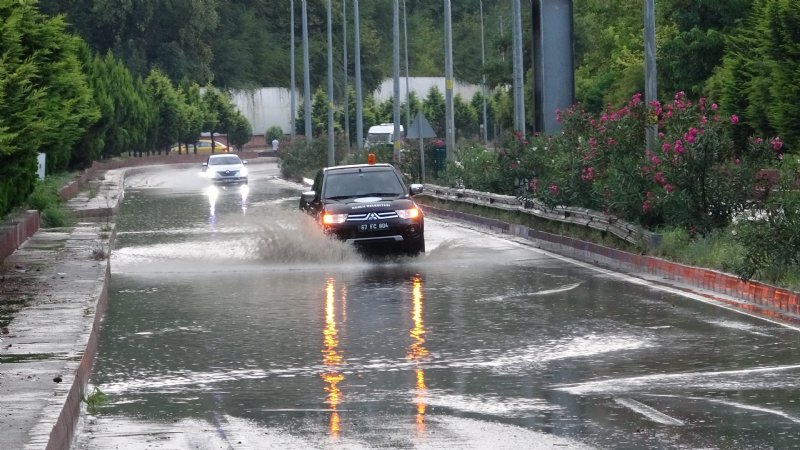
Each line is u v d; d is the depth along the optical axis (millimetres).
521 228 46688
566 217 43250
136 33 191750
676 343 21609
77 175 88625
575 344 21750
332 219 37688
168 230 51219
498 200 52438
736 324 23641
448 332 23438
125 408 17109
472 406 16797
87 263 34969
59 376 17484
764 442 14391
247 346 22328
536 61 56188
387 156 83938
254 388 18406
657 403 16703
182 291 30953
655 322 24125
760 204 34312
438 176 69000
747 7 66188
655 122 38469
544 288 30094
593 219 40562
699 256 31562
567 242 41281
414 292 29734
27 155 33719
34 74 33719
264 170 137625
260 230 49500
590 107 90750
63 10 187625
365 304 27719
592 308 26344
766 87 48375
